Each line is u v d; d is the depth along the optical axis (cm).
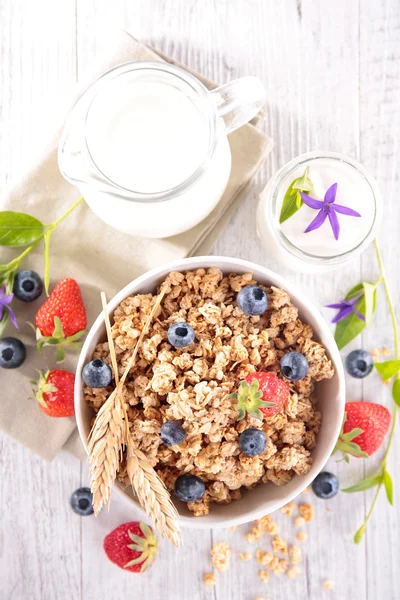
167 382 52
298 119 64
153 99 53
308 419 55
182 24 64
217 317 54
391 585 65
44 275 60
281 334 55
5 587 66
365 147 64
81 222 60
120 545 63
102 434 50
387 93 64
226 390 52
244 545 65
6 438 65
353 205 58
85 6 64
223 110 53
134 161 52
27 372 60
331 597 65
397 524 65
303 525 65
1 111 64
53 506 65
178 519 52
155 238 59
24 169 60
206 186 54
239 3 64
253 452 52
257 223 62
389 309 64
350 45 64
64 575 66
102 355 54
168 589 65
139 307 54
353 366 64
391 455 65
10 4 64
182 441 52
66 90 64
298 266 60
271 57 64
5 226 58
